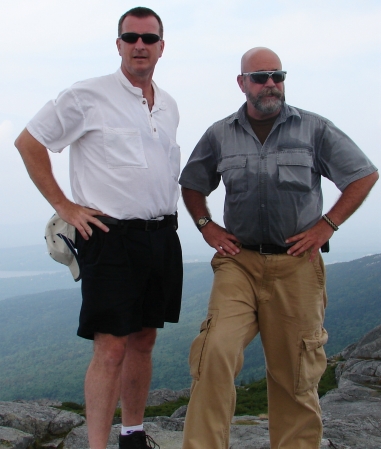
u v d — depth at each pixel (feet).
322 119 12.48
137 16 11.98
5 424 18.61
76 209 11.69
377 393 33.58
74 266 12.63
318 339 12.44
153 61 12.09
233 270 12.55
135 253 11.93
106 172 11.80
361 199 12.30
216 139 13.15
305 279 12.35
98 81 12.03
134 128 11.93
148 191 11.96
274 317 12.42
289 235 12.33
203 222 13.41
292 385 12.40
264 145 12.32
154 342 13.12
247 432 17.33
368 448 15.90
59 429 18.90
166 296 12.83
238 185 12.41
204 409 11.08
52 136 11.79
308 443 12.55
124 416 13.05
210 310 12.09
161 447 15.53
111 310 11.65
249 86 12.16
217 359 11.23
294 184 12.10
